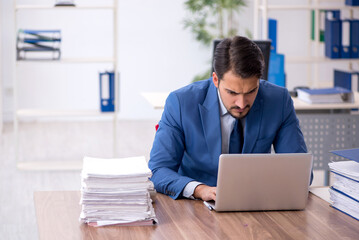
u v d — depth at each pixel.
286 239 1.56
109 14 6.69
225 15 6.91
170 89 6.95
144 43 6.81
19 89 6.58
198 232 1.61
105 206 1.66
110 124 6.74
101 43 6.74
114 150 4.89
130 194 1.66
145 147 5.62
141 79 6.89
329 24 4.93
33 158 5.16
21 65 6.53
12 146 5.59
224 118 2.06
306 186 1.78
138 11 6.74
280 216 1.74
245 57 1.75
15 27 4.60
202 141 2.04
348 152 1.79
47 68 6.61
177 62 6.91
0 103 6.04
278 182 1.75
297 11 7.02
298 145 2.08
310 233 1.61
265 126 2.06
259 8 4.75
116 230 1.62
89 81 6.75
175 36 6.86
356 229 1.64
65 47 6.66
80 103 6.78
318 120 3.89
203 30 6.64
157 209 1.80
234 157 1.70
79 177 4.59
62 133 6.23
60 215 1.74
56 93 6.70
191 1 6.56
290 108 2.11
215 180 2.06
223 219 1.71
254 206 1.77
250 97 1.83
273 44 4.47
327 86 5.99
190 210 1.79
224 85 1.81
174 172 1.98
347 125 3.93
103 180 1.65
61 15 6.58
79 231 1.61
